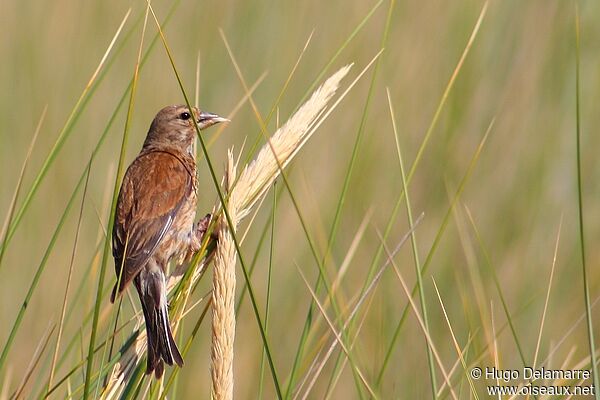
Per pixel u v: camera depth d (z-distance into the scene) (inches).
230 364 205.3
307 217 466.3
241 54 583.5
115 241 300.0
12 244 495.5
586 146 556.7
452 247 474.0
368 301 315.9
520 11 605.0
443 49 585.6
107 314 275.0
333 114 549.0
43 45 608.1
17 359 425.7
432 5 601.9
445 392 266.5
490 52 587.2
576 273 478.6
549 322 445.7
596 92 581.9
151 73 587.5
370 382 283.3
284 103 561.3
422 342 406.9
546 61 588.1
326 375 379.6
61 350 410.0
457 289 446.6
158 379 234.2
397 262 466.0
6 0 619.5
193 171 328.2
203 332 436.5
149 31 609.6
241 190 242.5
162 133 349.1
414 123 549.3
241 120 547.8
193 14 607.8
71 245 500.4
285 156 245.4
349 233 467.8
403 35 591.2
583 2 605.0
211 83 571.2
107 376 237.5
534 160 540.7
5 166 544.4
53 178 535.5
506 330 429.7
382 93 563.5
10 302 462.3
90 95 280.2
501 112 559.8
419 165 526.3
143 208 304.3
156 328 244.8
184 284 246.1
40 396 237.6
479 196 516.1
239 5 603.5
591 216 516.7
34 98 580.4
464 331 422.9
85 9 624.1
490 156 538.3
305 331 258.1
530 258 486.6
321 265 247.8
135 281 295.1
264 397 400.8
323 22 601.9
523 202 518.3
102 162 550.0
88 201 524.4
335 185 498.9
